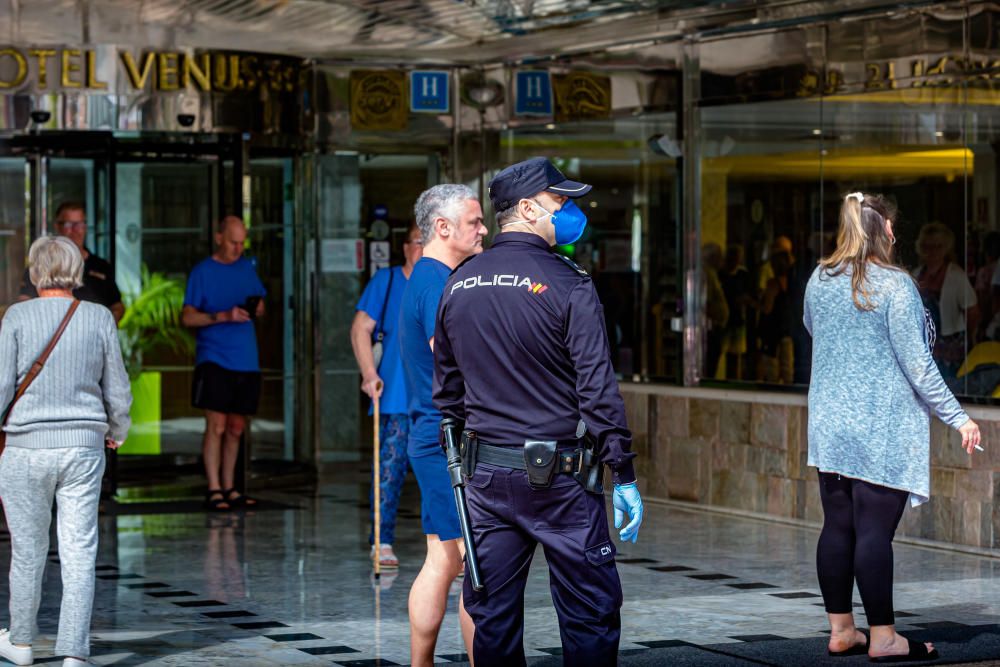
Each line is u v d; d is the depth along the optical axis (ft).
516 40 58.65
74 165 57.41
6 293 57.21
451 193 31.17
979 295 45.85
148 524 50.80
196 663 31.07
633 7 51.47
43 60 55.93
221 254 55.47
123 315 57.88
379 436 41.57
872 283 30.50
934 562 43.01
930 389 30.04
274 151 60.59
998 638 32.99
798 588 39.24
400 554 44.70
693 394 54.03
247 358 55.16
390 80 62.95
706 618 35.50
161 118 57.16
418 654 29.17
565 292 23.24
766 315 52.70
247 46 58.90
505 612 23.79
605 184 58.70
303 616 35.94
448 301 24.26
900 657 30.76
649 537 47.65
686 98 55.47
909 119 47.98
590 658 23.24
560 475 23.24
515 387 23.45
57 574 41.93
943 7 46.91
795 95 51.65
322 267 62.34
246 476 58.95
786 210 52.08
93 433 30.63
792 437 50.14
